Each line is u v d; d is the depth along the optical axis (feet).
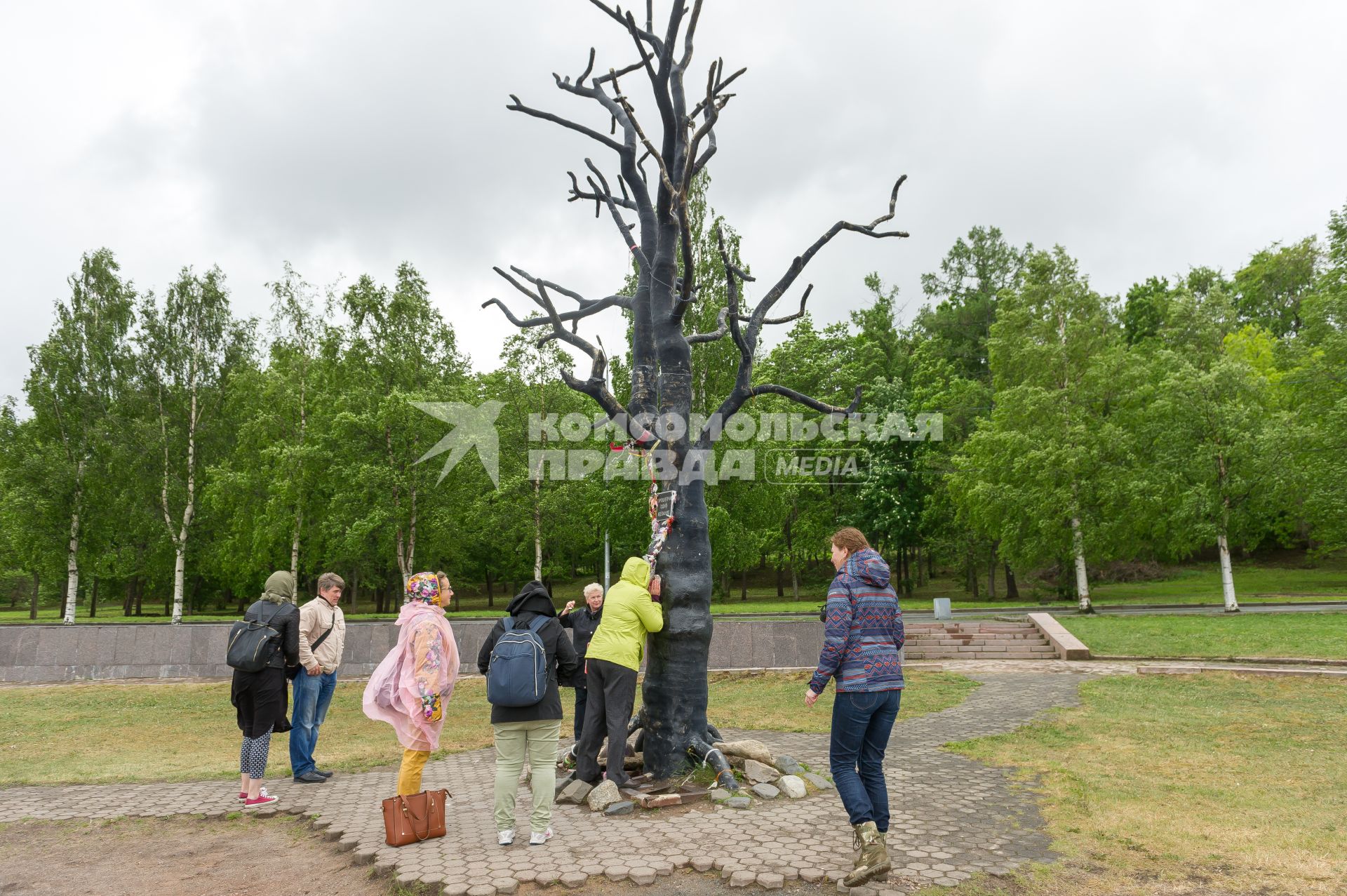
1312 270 155.74
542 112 25.17
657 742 20.80
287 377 107.65
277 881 15.11
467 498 102.27
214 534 120.26
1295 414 91.20
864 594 14.28
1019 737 27.53
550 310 25.17
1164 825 16.71
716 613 86.17
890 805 18.74
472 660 49.55
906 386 141.49
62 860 16.48
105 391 111.45
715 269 88.89
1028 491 93.56
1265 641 53.62
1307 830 16.20
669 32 21.53
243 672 20.48
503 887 13.53
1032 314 99.35
